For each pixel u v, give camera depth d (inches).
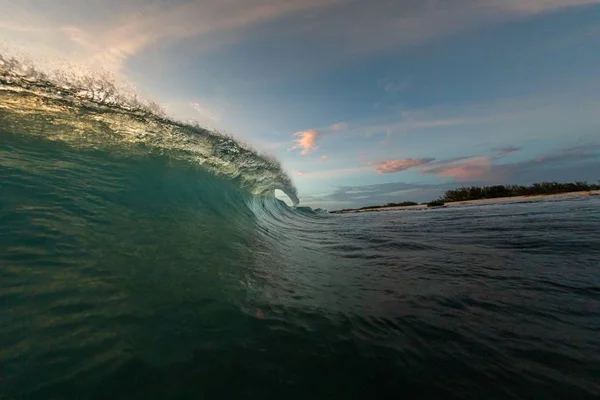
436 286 138.9
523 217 391.9
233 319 91.9
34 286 78.7
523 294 125.4
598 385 69.1
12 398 53.4
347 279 151.9
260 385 66.8
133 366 65.8
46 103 167.0
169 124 237.9
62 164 147.2
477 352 83.2
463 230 318.0
